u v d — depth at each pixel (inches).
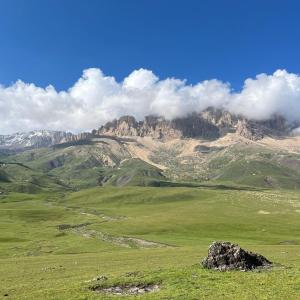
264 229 7623.0
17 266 3203.7
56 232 7263.8
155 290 1846.7
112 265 2979.8
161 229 7564.0
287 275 2001.7
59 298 1736.0
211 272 2119.8
